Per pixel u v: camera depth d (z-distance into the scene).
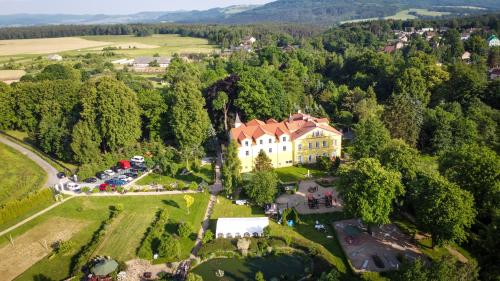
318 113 144.00
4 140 138.75
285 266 70.31
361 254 71.31
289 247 74.50
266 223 78.81
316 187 97.00
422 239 75.00
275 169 109.75
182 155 117.00
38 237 80.88
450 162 81.12
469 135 112.88
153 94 131.62
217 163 116.44
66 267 71.38
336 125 138.62
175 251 72.69
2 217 85.88
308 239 77.00
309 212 86.44
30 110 142.75
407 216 83.19
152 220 85.75
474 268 54.28
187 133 119.12
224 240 75.50
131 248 76.00
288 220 82.69
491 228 60.75
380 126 100.81
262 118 137.50
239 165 96.31
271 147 109.00
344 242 75.31
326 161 107.56
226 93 143.62
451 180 76.75
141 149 124.94
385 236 76.62
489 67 194.00
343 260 70.25
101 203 94.12
